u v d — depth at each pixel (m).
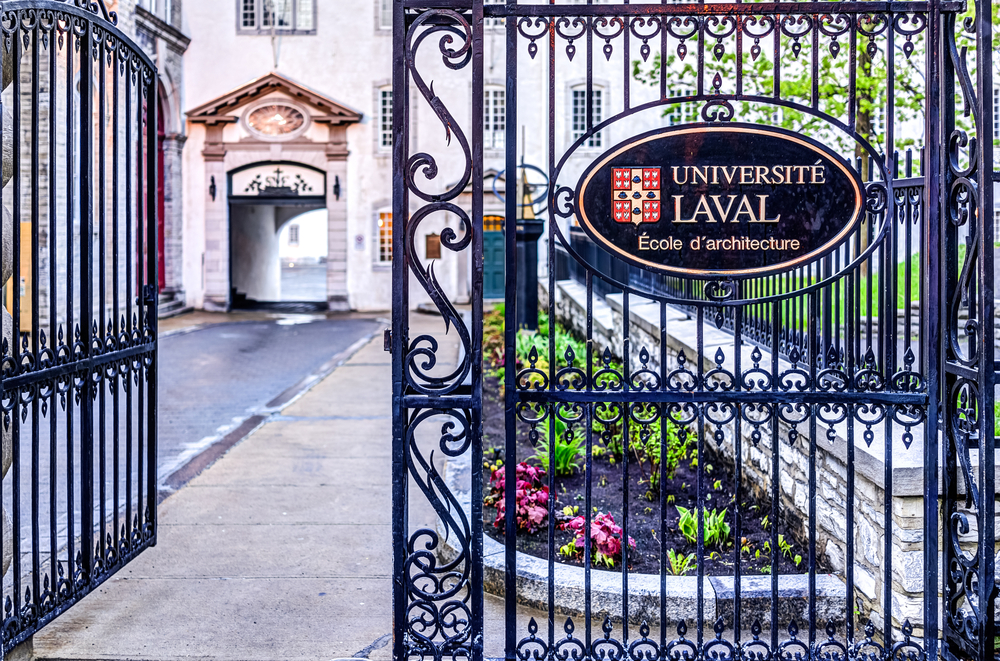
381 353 14.95
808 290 3.23
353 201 26.34
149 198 4.53
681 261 3.17
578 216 3.16
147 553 4.76
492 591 4.18
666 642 3.54
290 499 5.84
